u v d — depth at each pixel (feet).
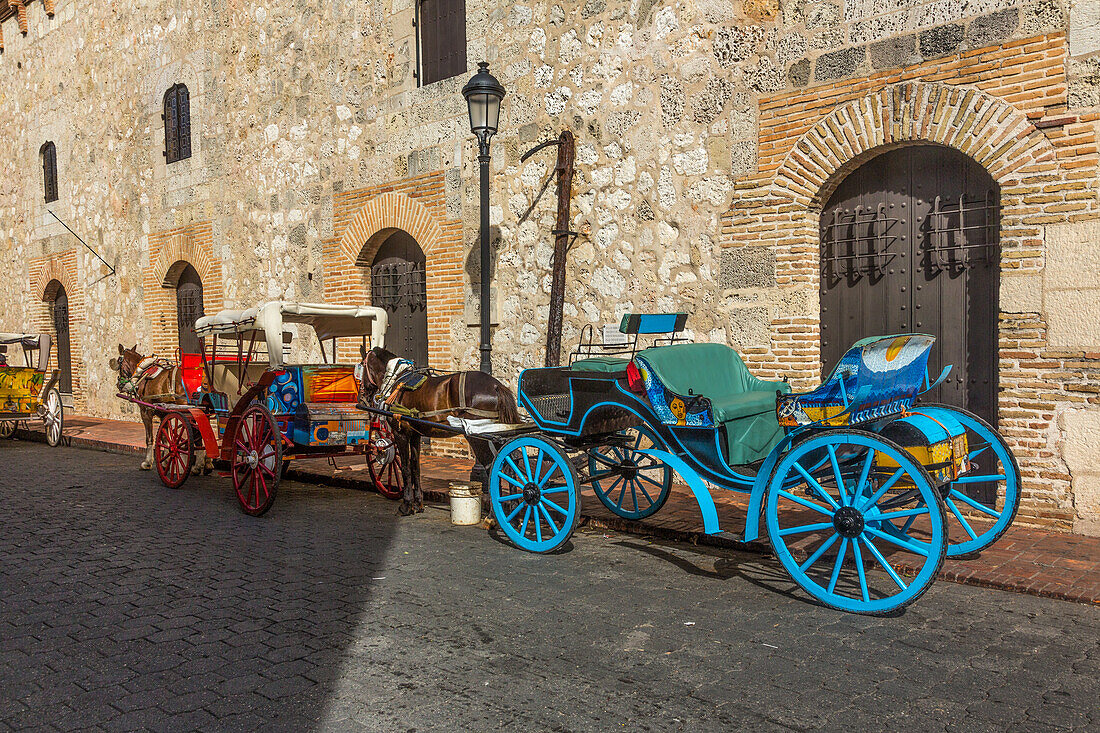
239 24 41.75
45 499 26.86
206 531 21.80
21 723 10.53
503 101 30.96
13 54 60.75
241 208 42.47
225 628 14.07
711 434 16.56
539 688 11.50
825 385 14.85
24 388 42.80
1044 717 10.47
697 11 25.64
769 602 15.28
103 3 51.11
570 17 28.76
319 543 20.33
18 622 14.48
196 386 30.12
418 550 19.54
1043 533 19.43
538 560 18.52
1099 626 13.76
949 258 21.83
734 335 25.34
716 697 11.16
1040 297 19.72
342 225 37.45
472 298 32.32
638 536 20.89
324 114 37.88
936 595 15.48
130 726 10.42
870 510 14.30
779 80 24.06
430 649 13.01
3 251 63.98
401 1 34.47
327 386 25.09
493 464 20.13
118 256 51.72
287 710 10.87
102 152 52.39
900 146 22.39
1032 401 19.90
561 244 28.91
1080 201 19.15
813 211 24.06
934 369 22.18
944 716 10.52
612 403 18.17
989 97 20.29
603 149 28.12
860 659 12.43
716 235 25.62
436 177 33.45
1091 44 18.92
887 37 21.97
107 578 17.22
